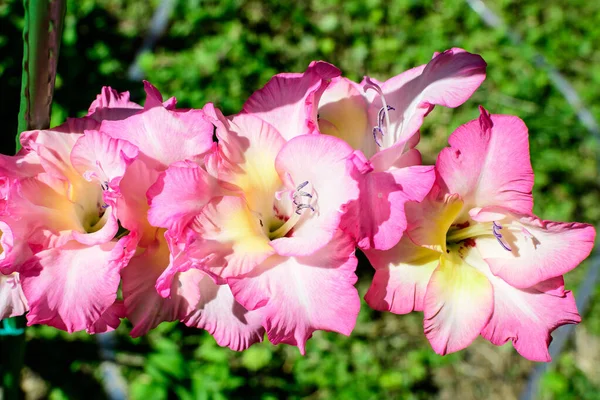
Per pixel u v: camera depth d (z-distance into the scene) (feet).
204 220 1.32
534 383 2.64
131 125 1.37
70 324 1.32
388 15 3.17
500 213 1.43
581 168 3.05
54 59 1.38
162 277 1.30
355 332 2.54
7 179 1.33
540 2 3.42
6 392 1.93
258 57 2.89
